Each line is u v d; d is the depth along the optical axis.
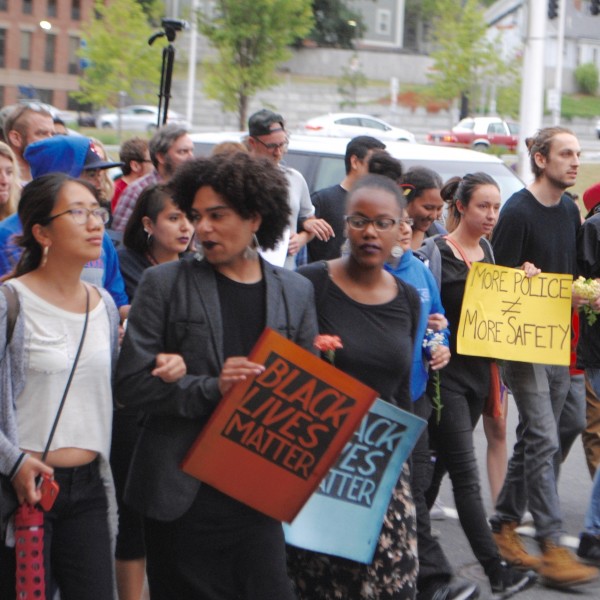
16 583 4.16
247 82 40.28
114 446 5.17
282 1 39.34
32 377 4.28
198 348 4.16
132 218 5.96
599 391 7.15
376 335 4.80
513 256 6.71
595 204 7.72
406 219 5.71
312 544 4.64
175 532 4.20
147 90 46.72
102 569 4.34
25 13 69.31
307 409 4.21
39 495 4.13
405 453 4.73
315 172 11.88
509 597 6.22
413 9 90.81
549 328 6.57
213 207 4.17
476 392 6.39
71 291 4.40
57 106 71.38
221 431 4.14
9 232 5.35
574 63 85.50
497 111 51.75
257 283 4.32
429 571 5.79
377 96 69.88
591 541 6.88
